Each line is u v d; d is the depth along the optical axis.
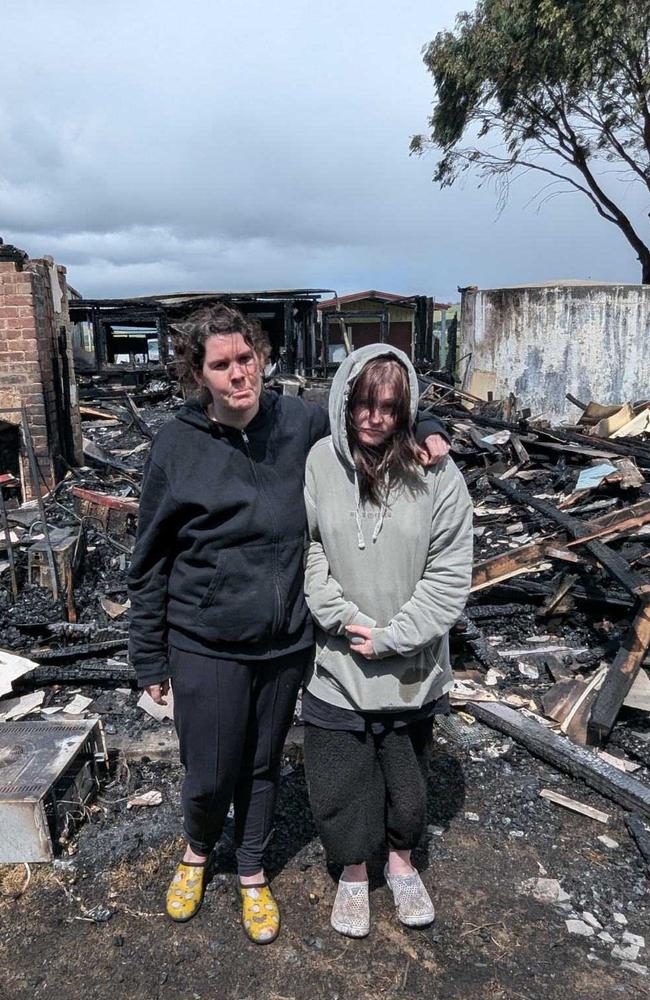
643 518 4.31
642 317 11.62
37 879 2.33
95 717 3.06
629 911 2.23
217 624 1.86
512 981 1.98
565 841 2.54
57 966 2.03
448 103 16.94
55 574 4.23
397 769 2.00
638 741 3.10
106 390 17.48
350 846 2.02
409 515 1.85
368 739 1.99
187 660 1.94
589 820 2.65
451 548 1.89
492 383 13.04
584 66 14.66
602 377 12.00
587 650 3.84
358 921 2.12
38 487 4.52
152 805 2.69
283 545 1.90
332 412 1.83
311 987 1.96
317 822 2.04
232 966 2.03
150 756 2.96
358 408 1.82
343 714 1.96
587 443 7.70
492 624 4.16
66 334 8.44
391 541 1.86
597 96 16.61
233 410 1.80
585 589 4.17
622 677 3.19
